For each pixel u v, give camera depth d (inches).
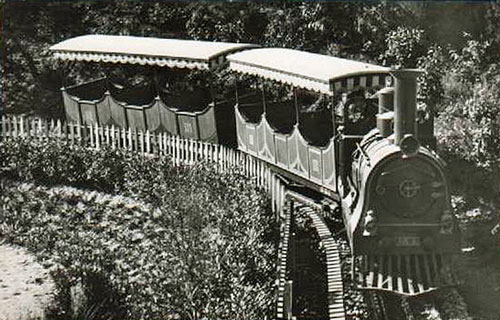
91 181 816.9
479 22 814.5
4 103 1096.2
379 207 472.7
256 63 653.9
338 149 548.4
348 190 536.4
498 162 636.7
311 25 980.6
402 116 470.0
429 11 847.1
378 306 466.9
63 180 831.7
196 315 497.7
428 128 537.6
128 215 735.7
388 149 474.0
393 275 466.6
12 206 784.3
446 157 661.3
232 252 531.5
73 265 608.7
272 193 640.4
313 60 596.1
